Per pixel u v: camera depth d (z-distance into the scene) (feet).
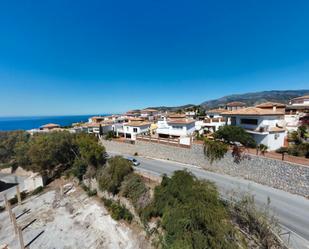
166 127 171.53
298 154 79.92
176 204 54.44
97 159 111.45
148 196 71.26
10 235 76.64
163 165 113.70
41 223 82.84
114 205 82.64
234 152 88.69
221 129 100.53
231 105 236.63
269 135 101.09
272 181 73.61
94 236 69.87
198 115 263.29
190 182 57.77
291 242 42.86
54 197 106.32
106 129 238.27
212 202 48.60
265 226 42.24
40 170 131.34
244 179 83.46
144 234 63.05
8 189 133.80
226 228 41.96
